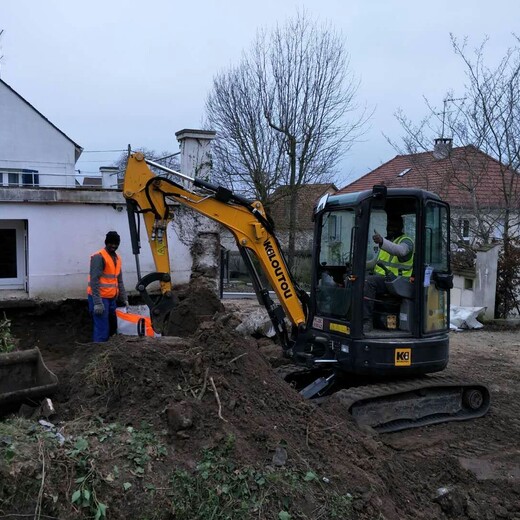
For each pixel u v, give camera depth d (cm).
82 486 318
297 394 491
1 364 438
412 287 579
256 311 884
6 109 1969
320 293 614
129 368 439
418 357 571
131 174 571
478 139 1393
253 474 360
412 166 1942
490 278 1223
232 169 2034
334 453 425
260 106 1977
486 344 1022
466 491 446
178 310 818
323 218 620
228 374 455
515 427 596
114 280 726
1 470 309
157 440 372
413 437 555
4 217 819
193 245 923
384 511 378
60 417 414
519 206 1391
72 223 861
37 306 833
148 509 321
